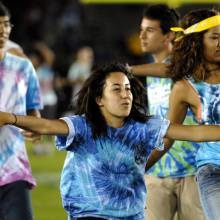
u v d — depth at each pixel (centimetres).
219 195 1123
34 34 5288
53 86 3803
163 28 1401
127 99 1091
